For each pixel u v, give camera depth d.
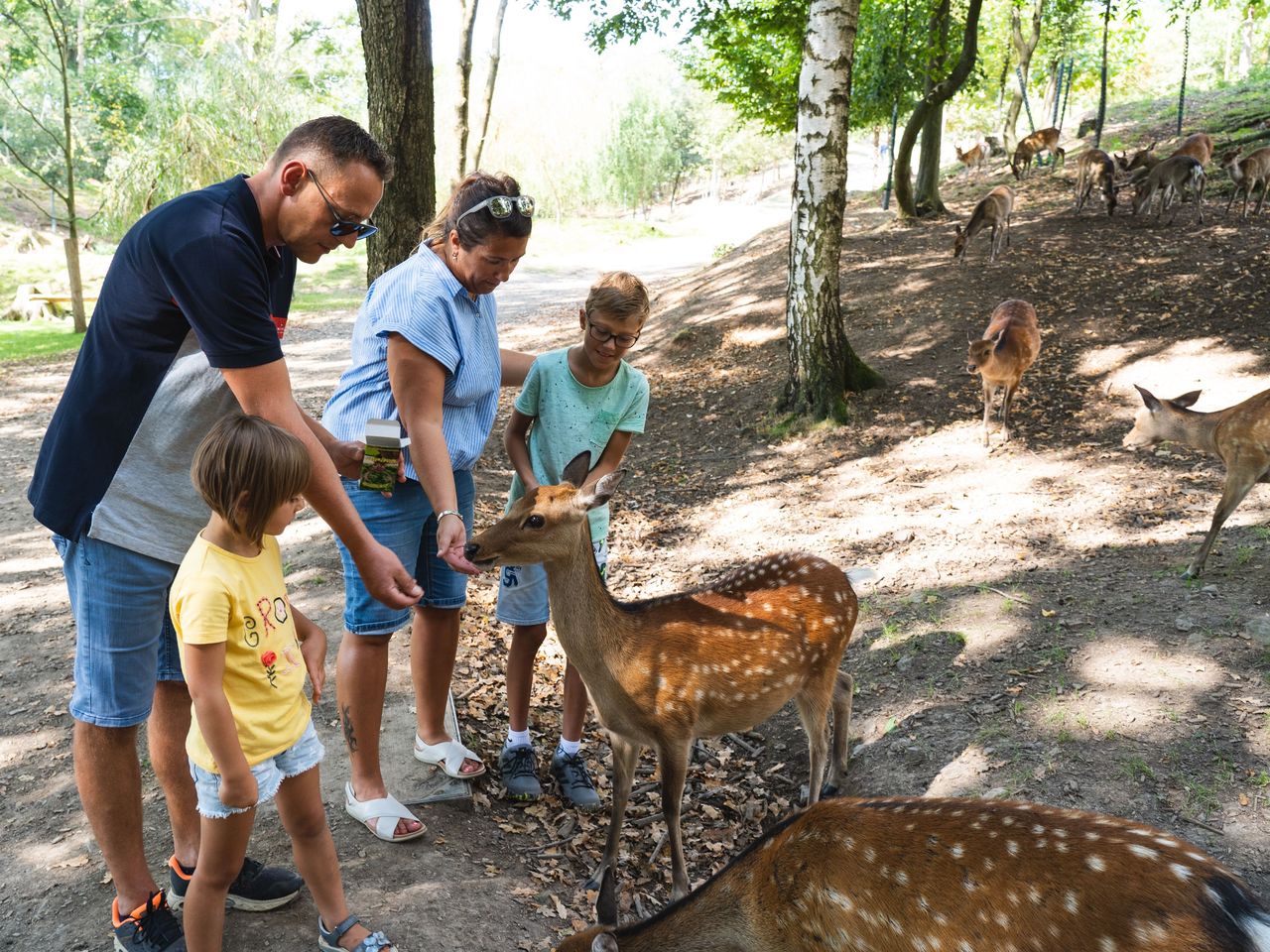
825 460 8.75
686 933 2.67
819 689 3.87
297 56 28.48
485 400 3.56
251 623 2.47
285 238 2.67
